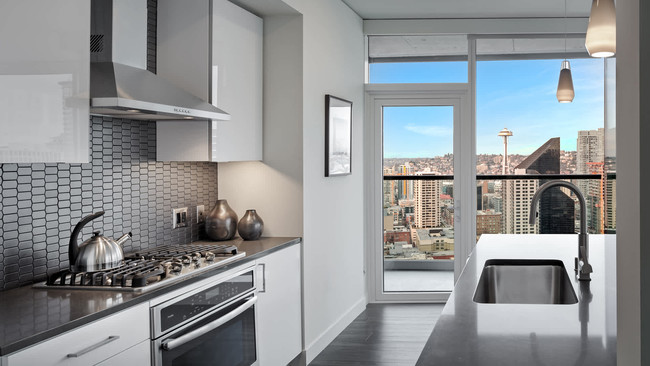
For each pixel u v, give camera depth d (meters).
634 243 0.84
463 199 5.62
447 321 1.68
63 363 1.77
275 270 3.47
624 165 0.88
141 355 2.15
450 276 5.68
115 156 3.01
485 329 1.59
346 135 4.85
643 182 0.81
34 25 1.97
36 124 1.98
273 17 3.93
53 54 2.06
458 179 5.63
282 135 3.92
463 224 5.63
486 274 2.83
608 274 2.50
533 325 1.62
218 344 2.71
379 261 5.68
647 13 0.81
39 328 1.72
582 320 1.68
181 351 2.40
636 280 0.83
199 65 3.23
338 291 4.72
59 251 2.64
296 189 3.91
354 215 5.22
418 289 5.71
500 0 4.83
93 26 2.80
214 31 3.22
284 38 3.92
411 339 4.51
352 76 5.16
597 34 2.41
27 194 2.46
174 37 3.27
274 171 3.95
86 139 2.25
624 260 0.88
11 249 2.38
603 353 1.35
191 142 3.26
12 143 1.88
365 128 5.64
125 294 2.18
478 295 2.31
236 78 3.51
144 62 3.02
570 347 1.40
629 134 0.85
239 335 2.95
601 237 3.95
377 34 5.55
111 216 2.98
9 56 1.87
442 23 5.46
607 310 1.80
